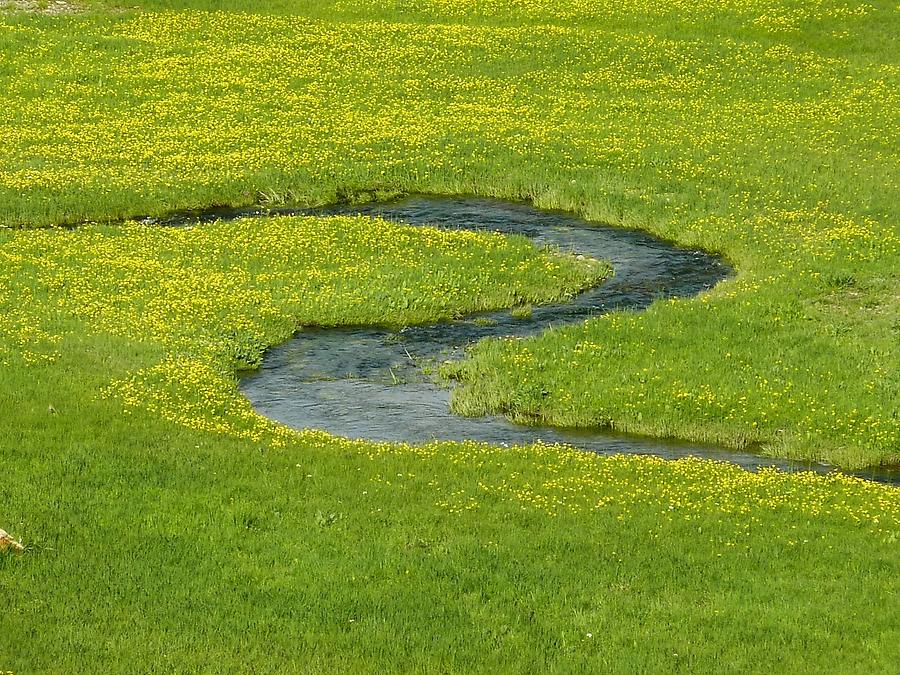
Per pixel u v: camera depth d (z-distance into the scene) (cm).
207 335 6781
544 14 13712
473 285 7688
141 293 7338
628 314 7200
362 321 7238
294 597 3884
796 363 6475
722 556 4328
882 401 6031
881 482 5362
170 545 4219
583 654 3603
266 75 11994
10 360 6153
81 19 13325
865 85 11869
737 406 5988
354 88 11750
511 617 3822
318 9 14050
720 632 3750
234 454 5162
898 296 7456
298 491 4800
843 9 13625
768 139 10525
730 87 11819
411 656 3544
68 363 6194
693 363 6469
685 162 9944
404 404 6128
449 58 12456
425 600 3903
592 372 6381
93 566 4009
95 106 11181
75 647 3478
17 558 4012
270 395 6203
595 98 11562
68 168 9731
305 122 10900
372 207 9450
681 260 8369
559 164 9988
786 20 13325
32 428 5262
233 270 7819
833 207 9012
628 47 12650
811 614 3878
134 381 5991
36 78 11700
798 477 5194
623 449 5675
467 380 6384
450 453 5359
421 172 9912
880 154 10181
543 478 5078
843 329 6956
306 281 7650
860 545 4478
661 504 4822
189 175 9675
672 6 13788
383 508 4666
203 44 12800
